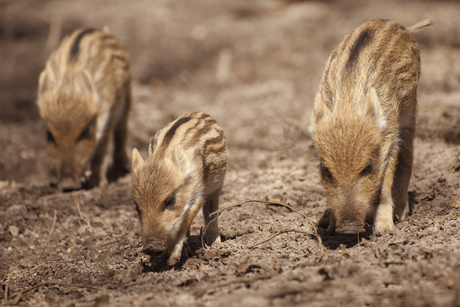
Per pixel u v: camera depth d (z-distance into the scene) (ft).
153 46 125.59
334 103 36.81
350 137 34.60
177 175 36.17
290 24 132.77
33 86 105.29
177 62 116.57
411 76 39.86
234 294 29.17
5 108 93.50
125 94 69.62
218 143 40.37
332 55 40.88
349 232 32.81
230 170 62.95
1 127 87.61
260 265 33.47
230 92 96.78
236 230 42.09
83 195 55.36
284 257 35.29
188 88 102.83
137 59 118.93
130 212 50.49
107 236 45.34
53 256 43.11
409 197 44.55
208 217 40.52
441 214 39.88
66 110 57.67
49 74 62.08
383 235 36.76
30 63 116.88
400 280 28.17
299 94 88.79
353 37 40.32
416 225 37.93
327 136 35.35
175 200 36.32
